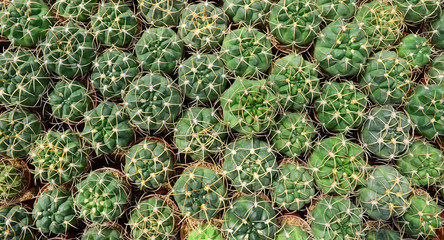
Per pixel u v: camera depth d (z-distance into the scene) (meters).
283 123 0.66
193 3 0.73
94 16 0.68
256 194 0.66
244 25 0.69
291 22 0.66
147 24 0.71
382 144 0.66
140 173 0.64
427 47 0.67
